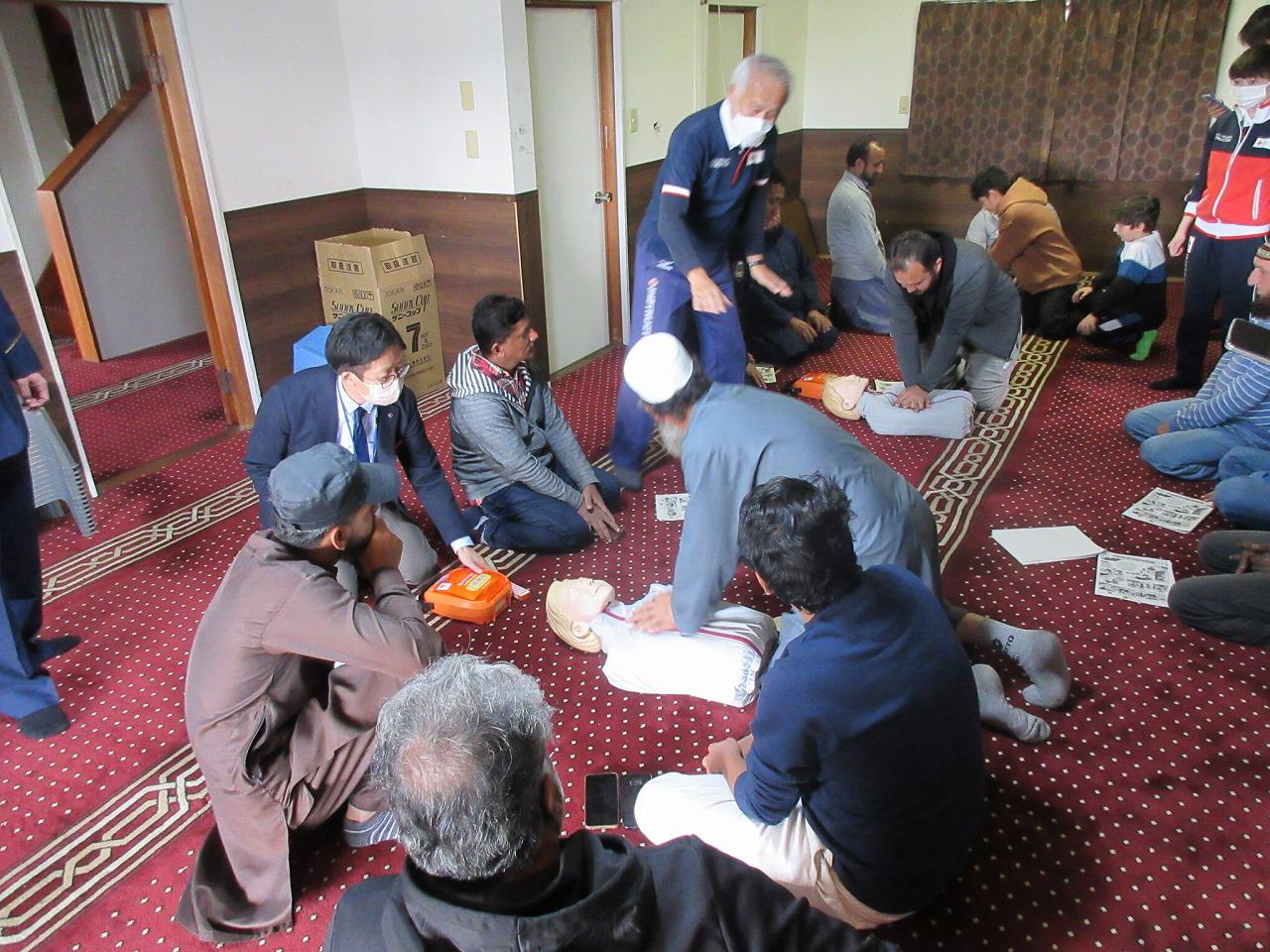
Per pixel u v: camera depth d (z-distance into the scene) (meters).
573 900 0.83
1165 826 1.94
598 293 5.13
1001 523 3.15
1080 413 4.04
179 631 2.74
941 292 3.53
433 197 4.50
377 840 1.94
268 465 2.57
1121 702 2.29
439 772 0.82
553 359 4.85
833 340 5.02
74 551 3.18
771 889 0.95
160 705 2.43
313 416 2.54
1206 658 2.44
